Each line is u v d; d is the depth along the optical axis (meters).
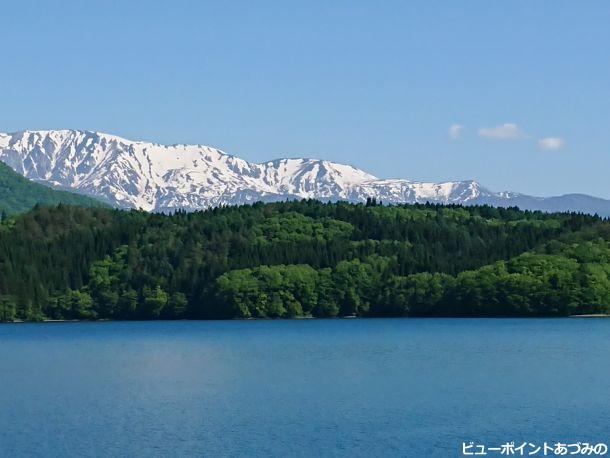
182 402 157.12
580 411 143.75
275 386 175.00
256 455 118.62
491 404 150.62
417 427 133.38
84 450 122.31
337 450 120.75
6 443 126.44
